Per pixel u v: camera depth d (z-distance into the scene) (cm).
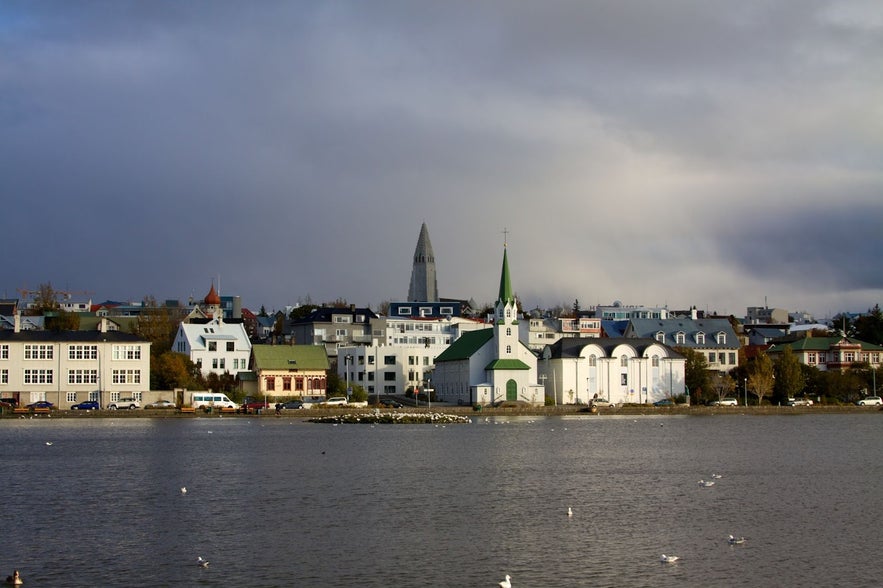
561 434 16775
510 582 5922
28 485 9600
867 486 9775
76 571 6134
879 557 6538
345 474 10506
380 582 5925
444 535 7150
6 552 6606
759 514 8050
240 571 6147
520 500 8712
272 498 8788
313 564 6312
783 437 16312
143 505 8400
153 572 6109
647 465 11612
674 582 5941
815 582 5950
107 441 14588
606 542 6944
